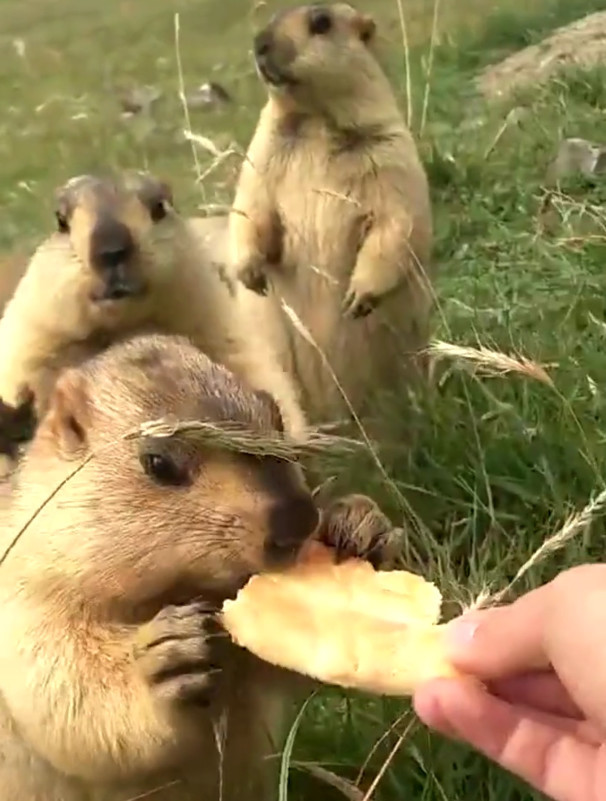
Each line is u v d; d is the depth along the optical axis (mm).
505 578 465
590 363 602
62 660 344
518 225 857
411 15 1597
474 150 1031
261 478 323
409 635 309
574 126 1045
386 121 649
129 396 344
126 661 341
